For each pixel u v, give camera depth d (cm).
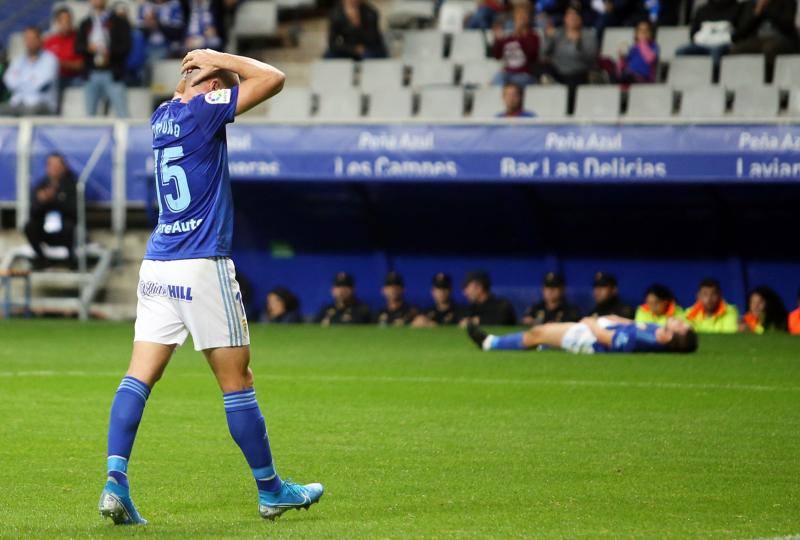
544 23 7575
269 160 6650
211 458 2648
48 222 6938
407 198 6881
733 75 6931
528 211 6756
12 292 7231
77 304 6956
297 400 3597
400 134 6500
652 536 1919
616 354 4844
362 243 7100
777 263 6506
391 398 3634
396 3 8369
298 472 2498
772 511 2123
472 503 2194
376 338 5691
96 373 4247
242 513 2109
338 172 6575
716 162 6075
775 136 6006
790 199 6338
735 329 6041
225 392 2002
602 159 6234
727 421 3175
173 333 2008
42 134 7094
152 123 2009
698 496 2255
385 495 2267
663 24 7562
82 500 2212
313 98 7575
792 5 6994
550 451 2742
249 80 1988
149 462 2603
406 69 7681
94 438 2908
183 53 8044
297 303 6912
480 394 3709
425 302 7038
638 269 6719
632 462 2608
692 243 6625
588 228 6744
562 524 2014
